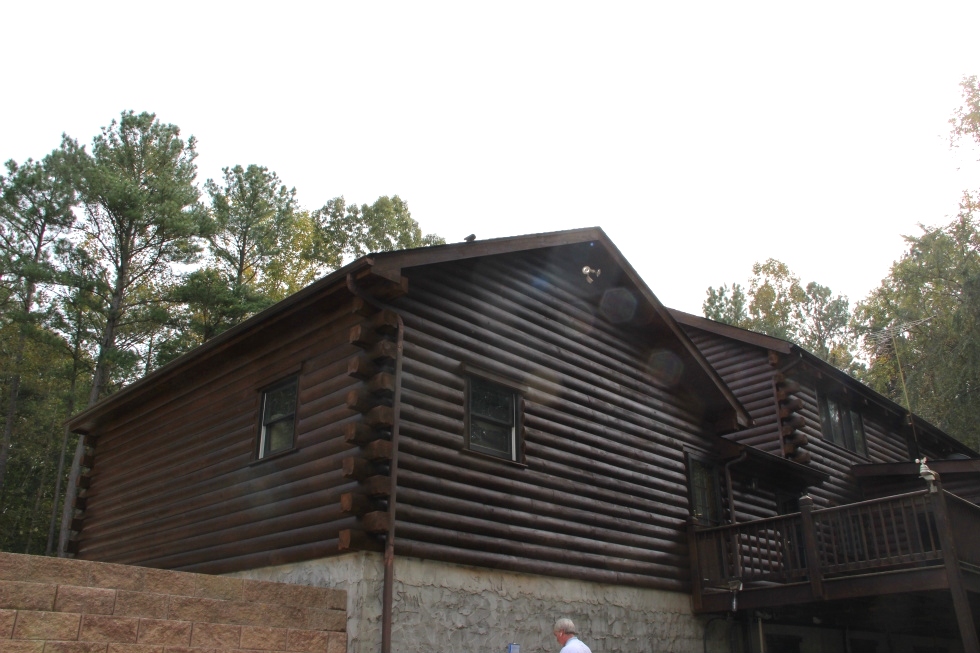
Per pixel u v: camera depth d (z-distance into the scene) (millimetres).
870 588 10961
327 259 43406
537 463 11227
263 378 11398
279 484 10312
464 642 9391
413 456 9453
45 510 35969
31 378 33062
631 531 12578
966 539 10766
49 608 6250
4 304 30547
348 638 8383
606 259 13383
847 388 21531
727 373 20359
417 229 46719
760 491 16750
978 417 31766
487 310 11336
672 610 12805
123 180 28859
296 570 9445
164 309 29781
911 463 18922
